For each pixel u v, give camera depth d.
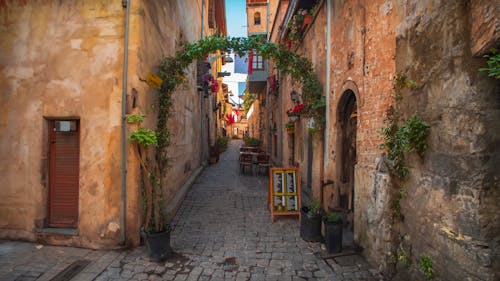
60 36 4.46
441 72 2.59
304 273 3.72
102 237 4.35
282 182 6.09
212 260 4.09
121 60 4.37
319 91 6.15
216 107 21.02
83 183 4.39
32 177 4.52
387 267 3.46
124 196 4.31
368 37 4.07
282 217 6.15
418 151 2.89
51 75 4.47
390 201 3.46
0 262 3.79
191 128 9.88
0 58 4.58
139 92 4.35
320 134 6.19
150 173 4.31
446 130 2.54
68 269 3.67
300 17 7.42
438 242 2.65
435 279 2.68
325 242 4.52
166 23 5.84
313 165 6.65
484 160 2.18
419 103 2.94
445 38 2.53
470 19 2.25
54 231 4.44
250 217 6.16
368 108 4.05
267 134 17.16
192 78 9.94
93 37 4.41
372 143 3.91
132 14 4.36
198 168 11.96
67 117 4.45
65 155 4.59
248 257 4.20
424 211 2.88
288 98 10.55
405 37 3.17
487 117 2.18
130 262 3.93
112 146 4.36
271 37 14.52
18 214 4.54
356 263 3.94
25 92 4.53
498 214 2.18
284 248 4.53
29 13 4.53
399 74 3.28
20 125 4.54
